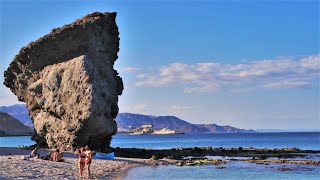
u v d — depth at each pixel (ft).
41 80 207.72
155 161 180.55
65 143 195.62
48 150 191.52
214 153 252.83
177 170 149.79
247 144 497.87
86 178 113.39
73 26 199.00
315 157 221.87
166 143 576.20
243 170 151.43
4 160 131.54
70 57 202.08
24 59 212.02
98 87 195.42
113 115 218.18
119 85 225.15
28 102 215.10
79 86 192.03
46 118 205.26
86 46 201.26
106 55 216.13
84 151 118.62
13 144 427.33
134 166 158.92
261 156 229.86
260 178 129.29
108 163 159.74
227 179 126.21
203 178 127.65
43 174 109.91
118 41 226.99
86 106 187.93
